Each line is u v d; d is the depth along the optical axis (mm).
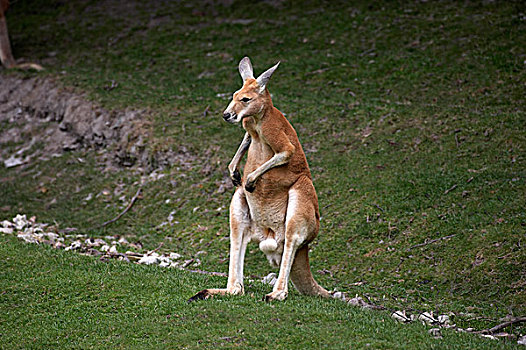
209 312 18875
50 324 19734
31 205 40938
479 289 25859
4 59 58062
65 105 50000
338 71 50312
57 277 23453
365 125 41812
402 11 59062
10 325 19844
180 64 55625
